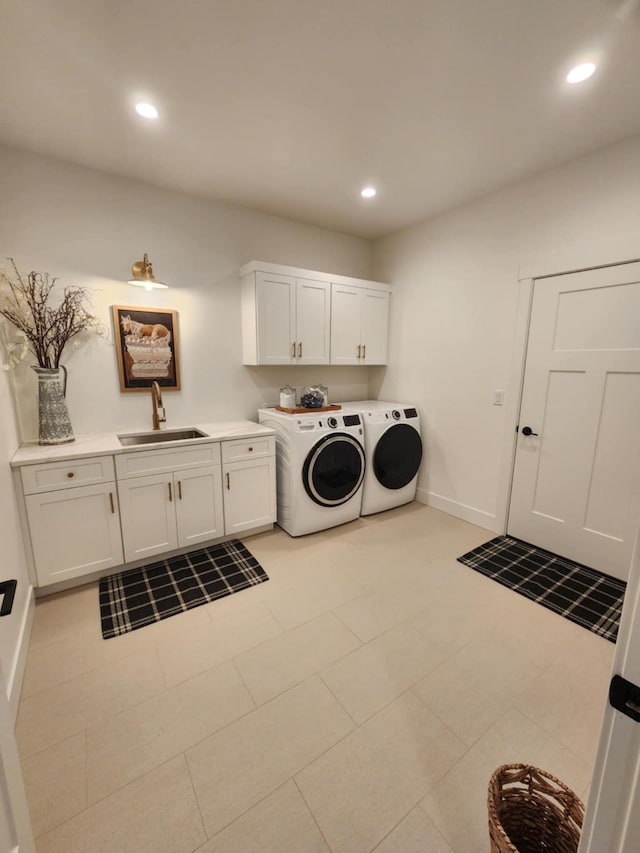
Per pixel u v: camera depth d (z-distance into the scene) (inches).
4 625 57.6
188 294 114.3
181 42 57.2
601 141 83.0
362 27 54.6
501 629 75.5
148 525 94.9
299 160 92.0
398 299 143.3
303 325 124.1
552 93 68.1
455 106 72.1
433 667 66.2
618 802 23.8
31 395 93.0
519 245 103.4
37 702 58.9
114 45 57.7
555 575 94.3
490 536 115.3
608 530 93.1
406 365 142.6
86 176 95.5
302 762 50.4
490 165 93.8
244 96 69.6
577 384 95.2
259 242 124.8
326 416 116.2
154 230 106.5
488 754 51.7
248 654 68.9
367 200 114.7
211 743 52.8
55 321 92.0
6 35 55.1
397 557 102.8
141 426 111.2
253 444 108.8
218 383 123.6
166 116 75.4
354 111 73.8
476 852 41.4
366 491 128.2
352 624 76.7
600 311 89.3
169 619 77.9
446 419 129.9
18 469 77.2
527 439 107.3
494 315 111.6
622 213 83.6
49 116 75.2
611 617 79.1
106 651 69.4
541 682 63.3
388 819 44.3
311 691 61.3
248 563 99.3
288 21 53.7
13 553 68.6
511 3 50.6
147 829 43.1
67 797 46.1
